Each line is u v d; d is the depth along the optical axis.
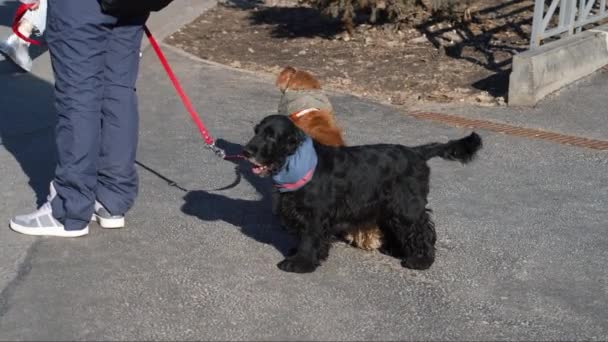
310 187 4.57
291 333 4.18
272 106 8.38
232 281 4.69
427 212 5.00
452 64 10.05
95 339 4.04
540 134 7.73
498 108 8.52
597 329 4.36
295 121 5.59
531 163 6.96
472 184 6.45
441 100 8.80
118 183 5.19
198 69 9.69
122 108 5.04
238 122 7.83
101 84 4.92
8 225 5.30
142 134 7.35
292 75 5.96
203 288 4.59
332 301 4.52
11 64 9.30
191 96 8.60
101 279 4.64
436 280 4.85
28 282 4.57
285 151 4.43
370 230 5.06
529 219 5.80
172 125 7.65
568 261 5.16
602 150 7.33
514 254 5.24
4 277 4.62
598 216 5.89
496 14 12.07
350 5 11.02
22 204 5.68
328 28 11.80
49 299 4.40
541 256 5.22
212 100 8.50
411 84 9.34
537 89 8.55
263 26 12.12
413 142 7.40
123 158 5.13
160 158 6.77
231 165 6.68
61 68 4.82
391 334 4.21
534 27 9.07
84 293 4.48
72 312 4.28
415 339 4.18
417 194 4.88
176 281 4.66
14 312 4.26
